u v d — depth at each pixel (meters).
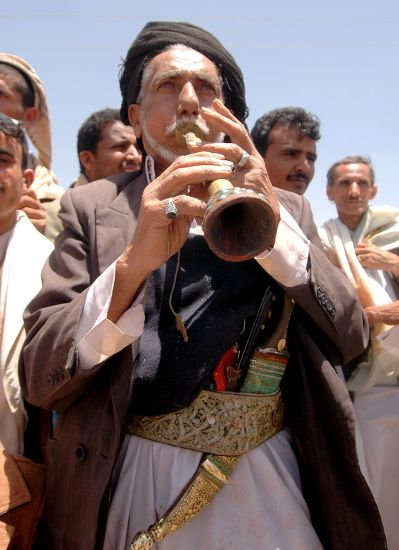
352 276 2.86
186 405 1.47
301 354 1.58
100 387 1.51
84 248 1.60
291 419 1.63
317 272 1.52
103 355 1.40
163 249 1.34
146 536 1.40
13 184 2.08
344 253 2.96
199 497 1.44
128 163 3.75
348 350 1.57
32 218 2.42
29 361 1.50
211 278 1.55
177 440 1.48
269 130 3.53
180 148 1.62
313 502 1.61
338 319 1.53
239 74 1.79
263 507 1.51
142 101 1.70
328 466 1.54
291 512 1.53
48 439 1.68
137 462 1.51
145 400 1.50
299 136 3.46
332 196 3.31
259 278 1.59
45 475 1.73
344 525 1.53
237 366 1.55
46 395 1.49
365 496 1.49
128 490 1.50
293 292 1.49
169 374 1.48
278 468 1.56
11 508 1.62
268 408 1.55
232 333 1.49
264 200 1.14
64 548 1.50
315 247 1.62
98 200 1.67
